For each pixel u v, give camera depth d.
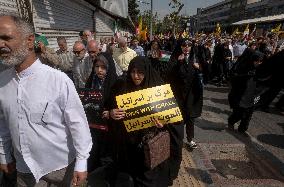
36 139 1.92
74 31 12.11
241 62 5.77
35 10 7.34
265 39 12.36
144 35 18.84
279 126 6.75
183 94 4.70
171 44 15.66
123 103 2.89
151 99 2.89
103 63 3.51
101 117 3.43
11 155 2.18
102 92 3.43
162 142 2.82
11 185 2.72
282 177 4.35
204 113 7.44
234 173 4.60
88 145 2.06
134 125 2.90
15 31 1.69
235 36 23.31
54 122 1.93
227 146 5.40
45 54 4.28
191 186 3.85
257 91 5.76
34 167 2.00
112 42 9.63
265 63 7.39
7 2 5.70
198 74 4.74
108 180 3.35
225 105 8.42
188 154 4.86
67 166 2.18
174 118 2.92
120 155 3.04
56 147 2.01
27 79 1.83
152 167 2.74
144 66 2.86
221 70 11.53
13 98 1.86
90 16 16.05
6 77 1.87
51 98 1.87
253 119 7.19
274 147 5.49
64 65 6.00
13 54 1.71
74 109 1.95
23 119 1.88
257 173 4.64
